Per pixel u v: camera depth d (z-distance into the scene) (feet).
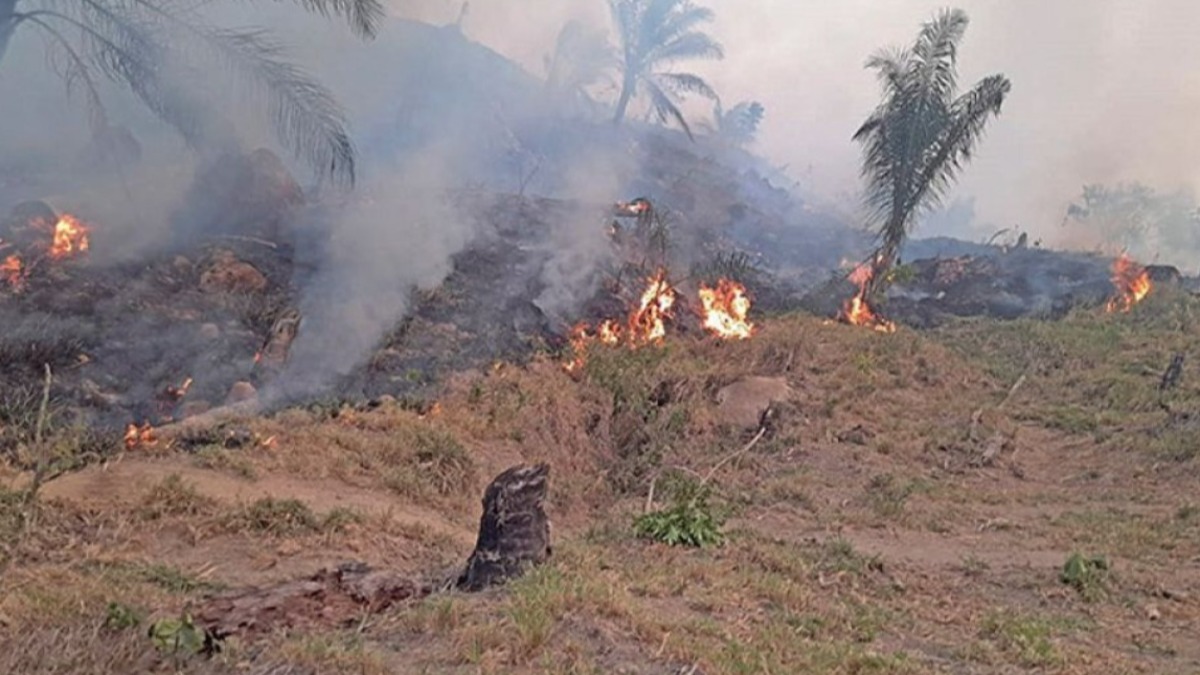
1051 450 53.88
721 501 40.55
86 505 25.43
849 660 18.95
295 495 30.37
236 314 46.52
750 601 23.40
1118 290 94.53
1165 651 23.89
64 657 14.69
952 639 22.97
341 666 15.37
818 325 71.51
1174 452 49.65
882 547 34.04
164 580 21.30
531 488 22.63
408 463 36.42
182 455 32.58
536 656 16.42
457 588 21.61
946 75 76.33
